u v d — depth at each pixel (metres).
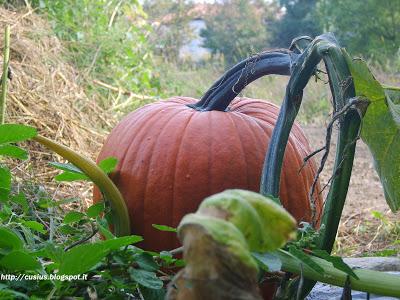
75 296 1.49
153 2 15.76
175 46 11.78
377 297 2.27
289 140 2.27
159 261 1.70
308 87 10.34
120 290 1.51
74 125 4.49
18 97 4.30
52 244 1.37
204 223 0.79
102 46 6.30
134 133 2.24
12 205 2.83
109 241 1.30
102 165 2.03
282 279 1.68
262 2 22.23
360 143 8.48
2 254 1.43
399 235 4.25
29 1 6.11
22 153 1.61
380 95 1.67
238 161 2.12
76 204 3.63
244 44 18.97
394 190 1.85
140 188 2.14
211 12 20.86
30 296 1.42
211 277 0.79
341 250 3.93
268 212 0.89
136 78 6.71
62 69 5.25
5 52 2.39
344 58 1.65
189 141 2.14
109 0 7.33
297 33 20.08
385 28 14.26
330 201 1.62
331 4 14.99
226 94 2.28
